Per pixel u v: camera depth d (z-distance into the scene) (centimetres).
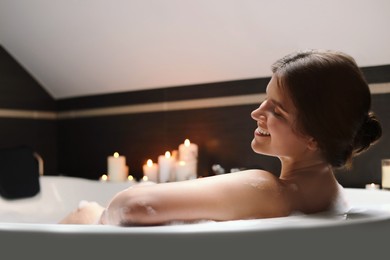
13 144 291
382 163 179
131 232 67
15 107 293
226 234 67
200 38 220
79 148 308
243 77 229
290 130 83
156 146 268
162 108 264
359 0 171
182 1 206
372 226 76
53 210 231
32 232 70
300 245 70
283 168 91
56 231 69
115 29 239
